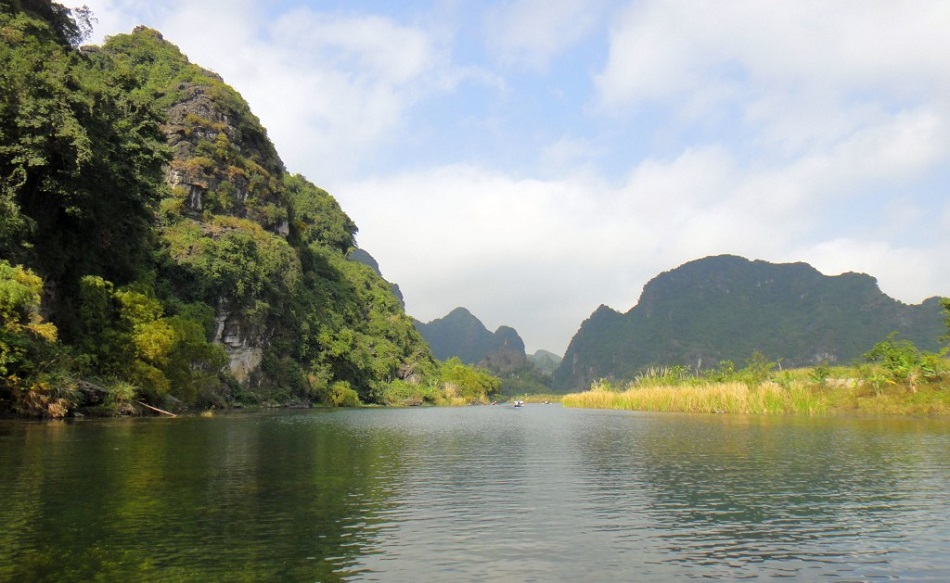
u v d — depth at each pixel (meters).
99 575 8.89
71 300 53.62
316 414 71.81
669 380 90.81
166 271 89.31
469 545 10.77
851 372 66.19
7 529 11.25
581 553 10.39
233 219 117.25
